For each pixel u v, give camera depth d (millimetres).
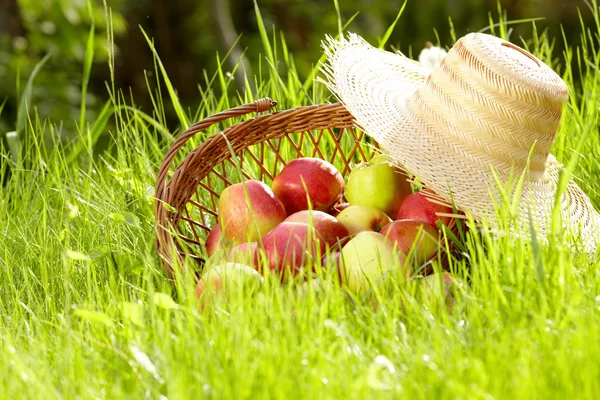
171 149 2836
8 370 2533
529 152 2719
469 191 2705
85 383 2477
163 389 2477
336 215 2893
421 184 2777
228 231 2807
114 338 2562
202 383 2455
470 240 2719
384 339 2506
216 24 8891
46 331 2660
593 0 3262
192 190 2867
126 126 3162
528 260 2611
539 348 2479
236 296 2617
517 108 2719
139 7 10383
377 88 2852
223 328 2527
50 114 6203
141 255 2824
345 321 2545
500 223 2639
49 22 7047
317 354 2480
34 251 2906
